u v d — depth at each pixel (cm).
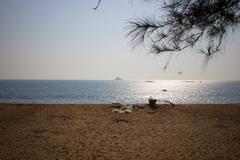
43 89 9019
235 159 576
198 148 671
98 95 5831
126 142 729
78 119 1105
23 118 1120
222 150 651
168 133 854
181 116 1223
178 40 370
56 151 635
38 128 915
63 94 6062
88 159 573
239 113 1322
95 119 1109
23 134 821
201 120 1126
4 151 633
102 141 738
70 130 886
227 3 330
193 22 356
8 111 1312
